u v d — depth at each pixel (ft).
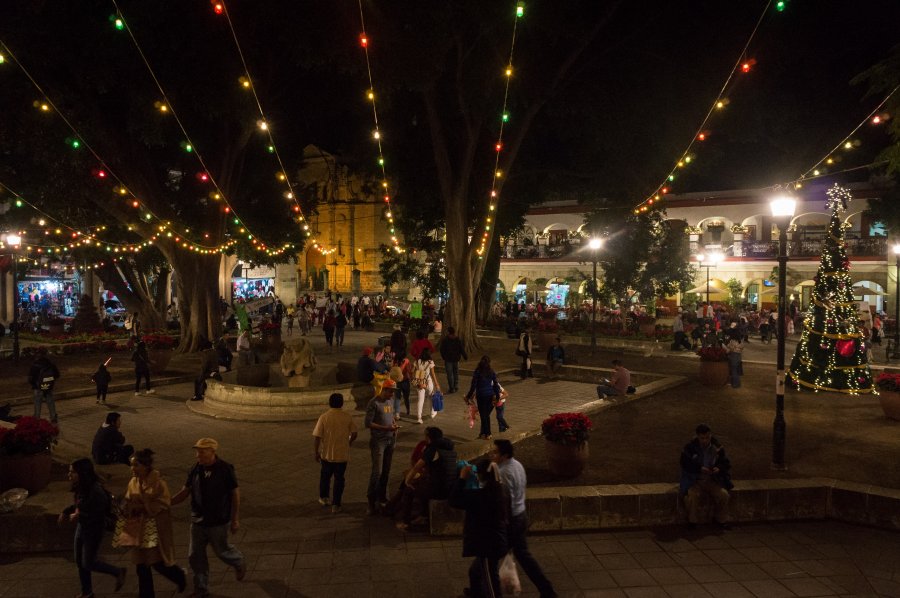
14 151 63.10
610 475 29.43
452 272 74.74
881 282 104.58
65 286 140.15
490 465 17.92
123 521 18.22
